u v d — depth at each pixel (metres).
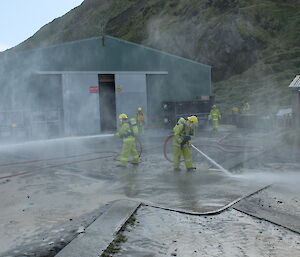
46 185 6.97
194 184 6.73
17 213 5.23
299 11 56.06
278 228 4.63
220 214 5.05
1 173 8.34
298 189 6.38
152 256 3.82
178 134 7.85
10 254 3.89
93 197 5.97
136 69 19.22
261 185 6.62
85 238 4.17
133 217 4.90
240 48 52.78
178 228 4.57
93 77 17.86
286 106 31.42
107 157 10.27
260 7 57.09
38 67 16.39
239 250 3.98
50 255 3.86
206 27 59.97
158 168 8.41
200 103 19.59
